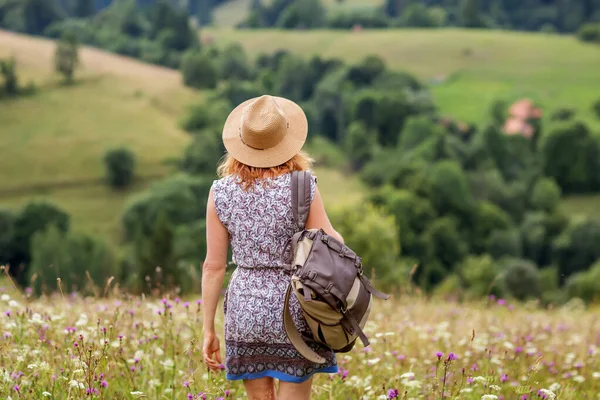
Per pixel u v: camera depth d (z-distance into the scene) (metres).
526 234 101.56
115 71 174.38
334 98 166.00
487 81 196.00
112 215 111.19
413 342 5.62
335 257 2.92
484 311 8.17
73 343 3.98
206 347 3.18
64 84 160.00
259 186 3.09
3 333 4.07
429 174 100.44
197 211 97.00
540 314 9.47
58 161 125.38
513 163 136.38
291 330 3.00
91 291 5.81
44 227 87.69
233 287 3.12
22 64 166.50
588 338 7.09
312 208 3.08
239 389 3.98
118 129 140.00
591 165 132.38
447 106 176.88
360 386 4.08
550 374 5.05
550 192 115.31
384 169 125.38
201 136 125.31
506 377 4.21
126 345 4.27
